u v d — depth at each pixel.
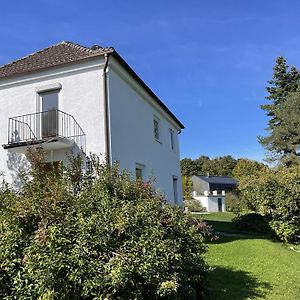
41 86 12.16
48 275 3.70
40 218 4.43
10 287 3.92
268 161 34.06
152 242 4.36
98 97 11.35
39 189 4.96
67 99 11.73
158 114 17.58
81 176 5.88
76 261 3.84
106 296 3.88
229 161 72.31
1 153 12.37
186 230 5.32
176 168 20.67
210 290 6.52
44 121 11.97
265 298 6.23
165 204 5.53
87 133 11.30
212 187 52.34
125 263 3.95
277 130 33.75
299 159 31.55
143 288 4.25
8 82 12.66
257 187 14.23
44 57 13.51
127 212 4.55
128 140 12.76
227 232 15.33
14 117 12.30
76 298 3.87
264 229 14.63
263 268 8.45
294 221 13.18
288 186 13.36
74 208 4.59
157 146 16.75
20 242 4.14
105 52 11.25
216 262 9.00
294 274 8.02
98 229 4.21
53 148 11.51
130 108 13.34
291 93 34.50
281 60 37.53
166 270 4.34
